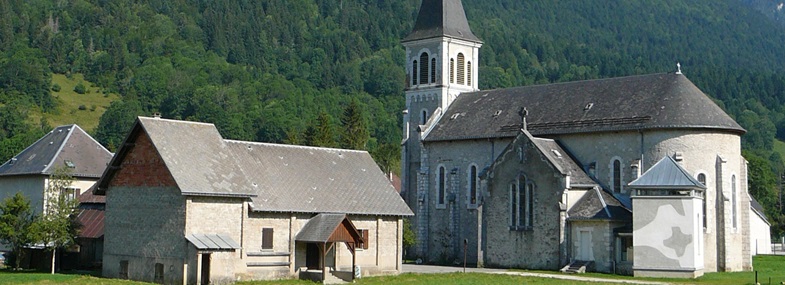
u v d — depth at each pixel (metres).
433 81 103.00
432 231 98.06
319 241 68.75
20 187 91.69
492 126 94.50
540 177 83.62
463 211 95.38
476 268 86.12
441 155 98.00
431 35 103.06
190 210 64.94
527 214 84.44
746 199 84.75
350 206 74.19
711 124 81.69
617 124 84.62
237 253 67.31
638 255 76.00
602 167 85.38
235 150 72.88
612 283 67.19
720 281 70.50
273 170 73.31
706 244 80.69
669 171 76.62
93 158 93.00
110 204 70.44
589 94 90.81
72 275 69.56
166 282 65.38
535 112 92.81
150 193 67.44
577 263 80.25
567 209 81.81
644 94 86.38
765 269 85.50
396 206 77.19
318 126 157.88
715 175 81.88
